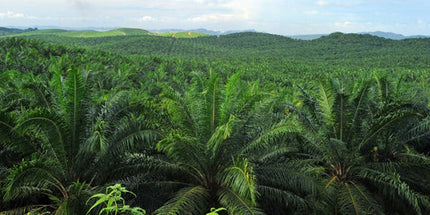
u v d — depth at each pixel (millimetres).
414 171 6930
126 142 5340
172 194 5566
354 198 6156
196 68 75250
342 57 188125
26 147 5020
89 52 57656
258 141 5738
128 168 5480
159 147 4965
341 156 6961
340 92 6922
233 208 4730
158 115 5672
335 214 6078
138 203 5457
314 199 5789
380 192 6840
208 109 5836
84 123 5629
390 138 7270
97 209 4625
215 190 5762
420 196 5930
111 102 6094
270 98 6367
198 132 6012
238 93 7004
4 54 30609
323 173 6898
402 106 7258
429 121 6789
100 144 4426
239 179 4414
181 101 5844
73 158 5426
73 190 4664
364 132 7223
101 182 5379
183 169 5766
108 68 40094
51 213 4957
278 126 5633
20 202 5070
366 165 6945
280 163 6098
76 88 5273
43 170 4617
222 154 5910
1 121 4434
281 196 5680
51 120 4699
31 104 6043
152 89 24203
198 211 5129
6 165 5570
